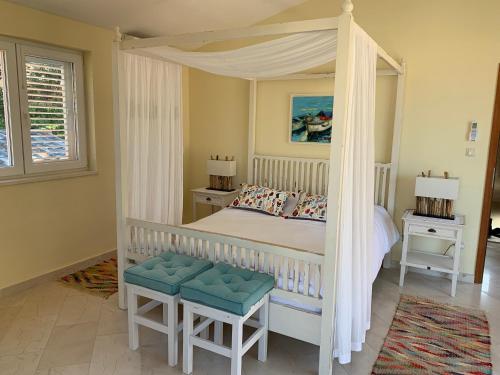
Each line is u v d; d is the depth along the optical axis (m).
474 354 2.64
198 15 3.93
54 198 3.69
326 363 2.32
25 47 3.36
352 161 2.30
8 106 3.30
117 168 3.05
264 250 2.52
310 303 2.38
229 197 4.73
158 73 3.55
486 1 3.52
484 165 3.71
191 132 5.28
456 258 3.51
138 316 2.59
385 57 3.02
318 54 2.70
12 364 2.44
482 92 3.64
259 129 4.74
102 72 3.97
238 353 2.19
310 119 4.40
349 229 2.33
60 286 3.58
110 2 3.34
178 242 2.95
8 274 3.36
